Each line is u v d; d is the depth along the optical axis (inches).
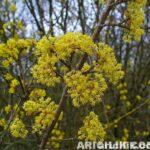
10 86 6.1
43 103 5.1
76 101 4.6
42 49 4.5
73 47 4.5
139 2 5.2
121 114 15.1
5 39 9.6
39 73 4.6
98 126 5.0
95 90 4.6
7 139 8.3
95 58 4.7
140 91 16.4
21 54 6.2
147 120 16.2
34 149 9.4
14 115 6.4
